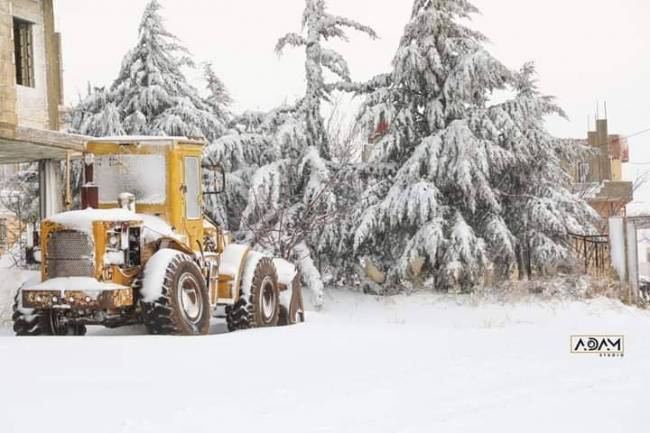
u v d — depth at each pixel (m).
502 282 23.52
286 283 17.30
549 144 25.34
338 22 25.89
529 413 7.59
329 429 6.87
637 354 11.23
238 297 15.69
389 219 24.42
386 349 11.55
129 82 27.30
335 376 9.33
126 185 14.57
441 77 25.12
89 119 26.48
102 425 6.92
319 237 24.98
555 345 12.17
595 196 52.94
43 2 20.23
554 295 22.50
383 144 25.25
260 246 23.84
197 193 15.08
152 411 7.42
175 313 13.14
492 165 24.44
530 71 25.34
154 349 10.70
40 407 7.48
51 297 12.85
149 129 26.78
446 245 23.75
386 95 25.45
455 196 24.97
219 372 9.44
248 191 25.39
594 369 9.94
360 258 25.66
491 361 10.51
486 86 25.06
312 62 25.88
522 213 25.23
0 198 29.78
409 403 7.90
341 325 15.59
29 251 13.83
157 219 14.42
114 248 13.09
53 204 20.09
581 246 26.09
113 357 10.06
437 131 24.69
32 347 10.60
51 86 20.31
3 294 18.94
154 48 27.38
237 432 6.76
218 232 15.74
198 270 13.92
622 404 8.00
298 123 25.17
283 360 10.38
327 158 26.12
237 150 25.64
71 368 9.36
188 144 14.88
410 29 25.34
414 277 24.86
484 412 7.58
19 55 19.83
